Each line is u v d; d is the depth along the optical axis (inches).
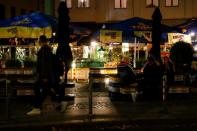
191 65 815.7
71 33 726.5
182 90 638.5
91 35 746.2
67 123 462.9
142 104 599.8
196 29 820.6
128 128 456.8
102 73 834.2
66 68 686.5
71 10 1476.4
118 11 1461.6
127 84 640.4
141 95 637.3
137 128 455.8
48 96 597.3
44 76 520.7
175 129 448.1
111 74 807.1
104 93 741.9
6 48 979.9
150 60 641.0
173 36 791.1
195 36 890.1
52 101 573.0
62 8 666.8
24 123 462.9
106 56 1082.1
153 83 636.1
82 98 669.3
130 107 570.3
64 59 668.1
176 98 649.0
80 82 979.9
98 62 965.8
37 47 885.2
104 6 1466.5
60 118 487.8
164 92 525.0
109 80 680.4
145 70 639.8
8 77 625.6
